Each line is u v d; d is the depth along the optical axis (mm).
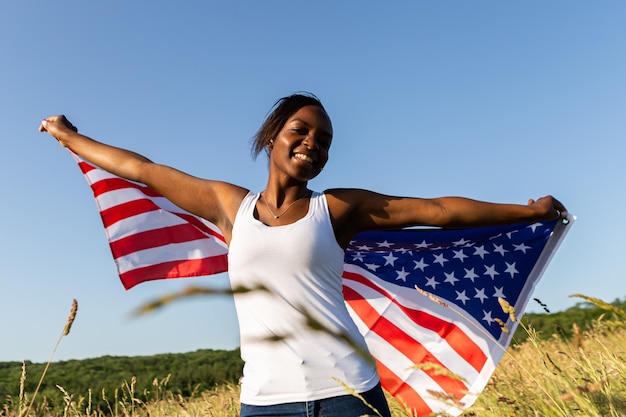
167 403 6570
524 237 4105
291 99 2820
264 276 2559
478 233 4121
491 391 3977
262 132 2855
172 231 4457
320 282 2586
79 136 3465
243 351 2645
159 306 639
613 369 3117
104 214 4387
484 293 4148
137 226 4430
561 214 3627
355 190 2799
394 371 4207
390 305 4297
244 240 2629
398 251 4293
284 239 2564
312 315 1040
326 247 2604
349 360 2514
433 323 4207
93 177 4379
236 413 5363
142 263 4398
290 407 2477
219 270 4398
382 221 2795
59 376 19953
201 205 2922
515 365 3740
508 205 3055
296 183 2750
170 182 2992
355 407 2475
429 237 4168
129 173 3125
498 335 4055
